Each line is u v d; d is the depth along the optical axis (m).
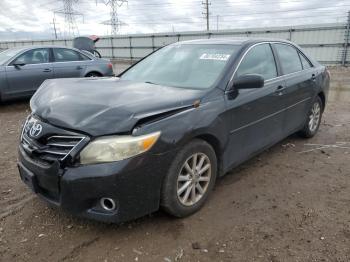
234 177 4.07
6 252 2.71
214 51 4.02
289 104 4.56
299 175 4.15
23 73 8.33
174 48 4.50
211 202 3.47
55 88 3.49
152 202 2.83
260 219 3.16
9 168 4.41
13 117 7.38
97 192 2.58
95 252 2.71
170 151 2.82
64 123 2.71
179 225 3.06
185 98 3.12
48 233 2.96
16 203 3.47
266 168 4.35
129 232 2.96
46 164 2.74
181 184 3.07
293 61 4.92
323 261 2.59
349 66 21.27
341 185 3.88
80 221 3.12
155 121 2.78
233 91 3.52
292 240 2.84
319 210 3.32
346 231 2.97
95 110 2.79
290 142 5.41
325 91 5.64
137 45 33.59
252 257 2.64
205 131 3.12
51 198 2.83
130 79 4.12
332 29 21.78
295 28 23.38
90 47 14.36
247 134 3.78
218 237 2.89
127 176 2.59
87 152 2.58
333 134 5.89
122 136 2.60
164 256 2.66
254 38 4.41
